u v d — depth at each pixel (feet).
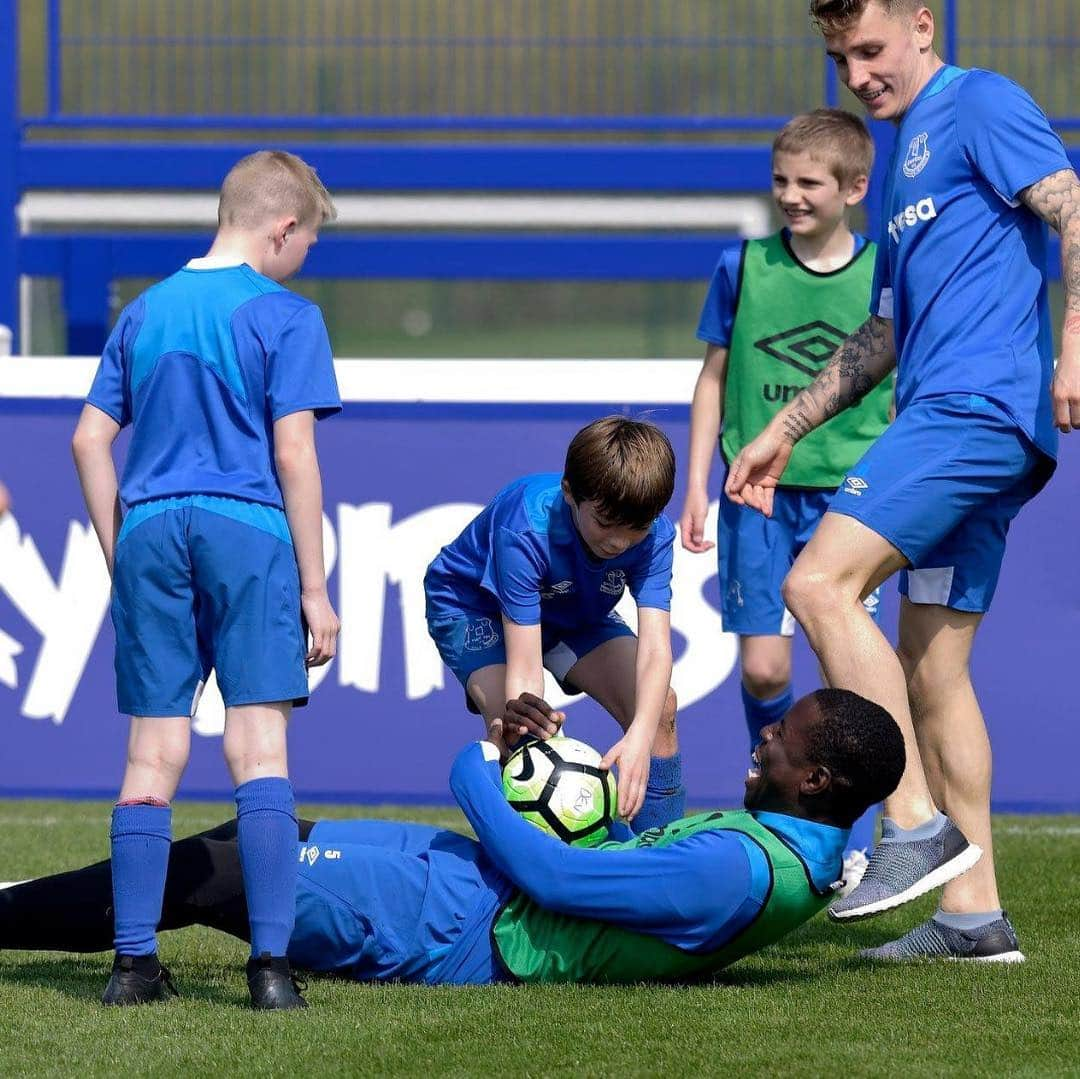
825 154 57.00
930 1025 36.09
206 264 41.65
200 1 126.11
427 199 145.48
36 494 74.38
